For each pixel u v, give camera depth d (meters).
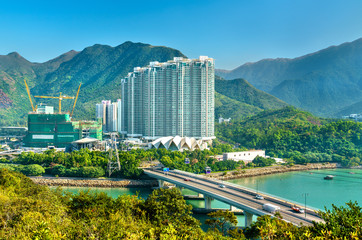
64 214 85.00
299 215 115.75
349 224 54.19
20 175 145.00
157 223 93.12
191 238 74.12
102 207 92.75
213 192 157.12
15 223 69.56
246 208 128.62
